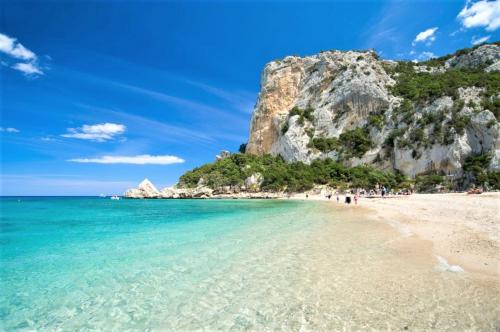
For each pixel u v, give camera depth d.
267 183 95.94
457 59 121.25
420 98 87.81
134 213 41.03
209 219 31.20
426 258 12.36
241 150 156.62
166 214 38.97
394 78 118.69
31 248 16.89
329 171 92.50
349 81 114.19
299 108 127.62
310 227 22.44
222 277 11.28
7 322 8.23
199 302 9.18
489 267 10.88
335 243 16.12
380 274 10.69
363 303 8.45
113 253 15.48
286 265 12.37
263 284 10.35
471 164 70.62
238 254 14.61
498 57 108.56
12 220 32.00
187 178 118.69
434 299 8.45
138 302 9.35
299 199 74.62
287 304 8.68
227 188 102.06
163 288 10.42
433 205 32.94
